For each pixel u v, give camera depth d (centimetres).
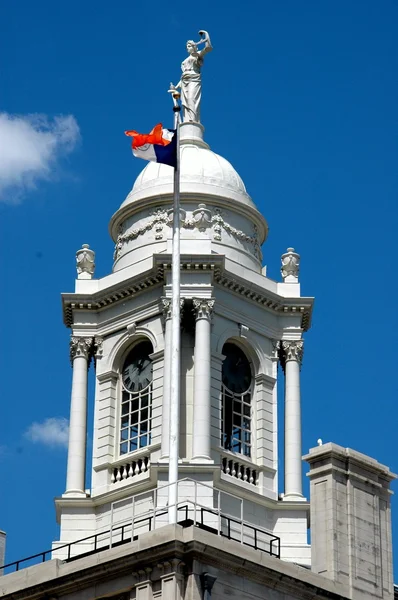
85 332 12106
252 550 8288
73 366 12050
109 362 11975
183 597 7975
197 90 12794
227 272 11875
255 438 11819
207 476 11250
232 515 11381
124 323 11988
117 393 11925
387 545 8912
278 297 12150
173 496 9606
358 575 8706
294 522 11588
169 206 12194
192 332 11725
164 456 11250
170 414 10056
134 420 11825
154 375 11694
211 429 11519
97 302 12112
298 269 12381
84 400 11956
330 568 8656
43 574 8662
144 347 11950
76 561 8588
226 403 11812
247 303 12031
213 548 8062
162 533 8144
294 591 8369
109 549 8444
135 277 11919
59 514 11594
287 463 11788
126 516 11375
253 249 12312
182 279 11750
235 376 11931
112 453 11731
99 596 8275
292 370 12050
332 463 8875
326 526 8762
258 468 11694
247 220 12338
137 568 8125
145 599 8038
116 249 12362
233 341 11956
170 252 11775
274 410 11956
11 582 8750
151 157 10769
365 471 8956
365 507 8894
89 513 11581
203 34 12950
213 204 12219
